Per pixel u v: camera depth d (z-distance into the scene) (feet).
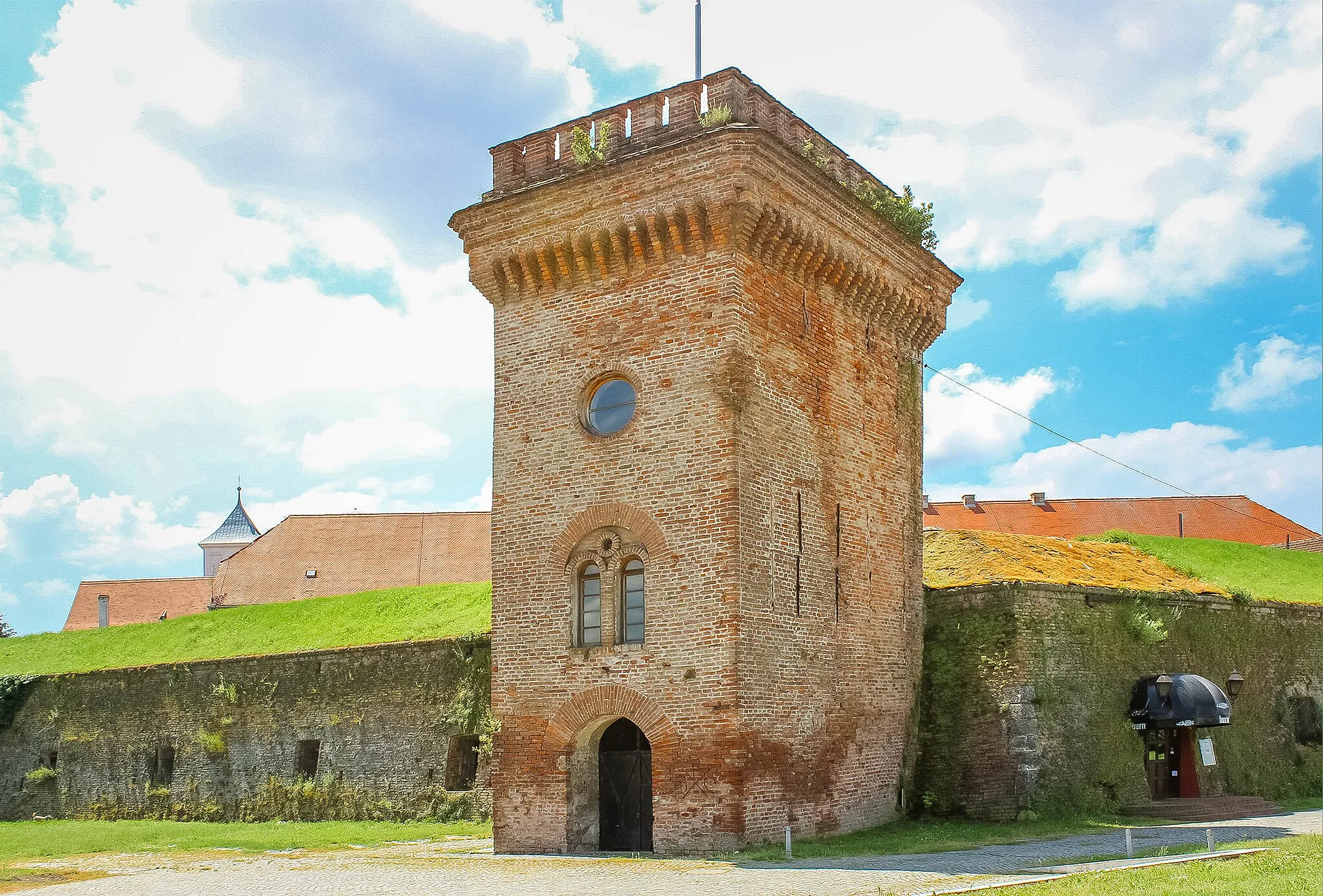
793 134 90.53
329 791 116.47
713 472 80.48
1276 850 70.49
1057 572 108.68
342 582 211.41
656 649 80.89
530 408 90.02
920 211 101.35
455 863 76.48
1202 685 101.86
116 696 136.15
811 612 85.97
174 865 80.12
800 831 81.71
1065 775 96.53
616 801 85.10
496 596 89.10
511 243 90.94
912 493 101.65
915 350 104.27
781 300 86.53
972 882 59.06
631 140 87.97
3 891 67.82
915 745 97.71
